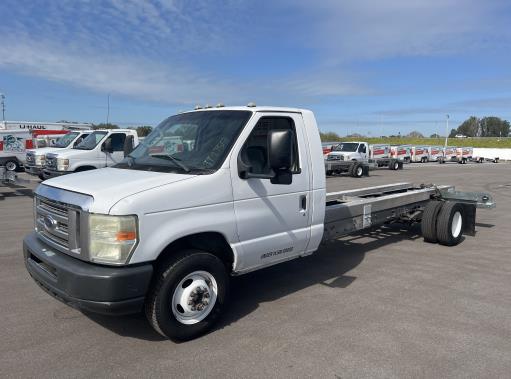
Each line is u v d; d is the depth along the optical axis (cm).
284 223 470
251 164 439
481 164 5228
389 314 476
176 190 380
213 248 432
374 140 8569
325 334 425
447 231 769
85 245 358
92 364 365
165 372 354
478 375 355
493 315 477
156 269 386
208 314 419
